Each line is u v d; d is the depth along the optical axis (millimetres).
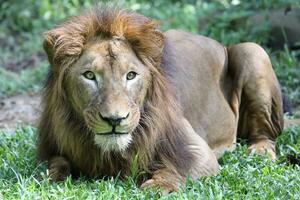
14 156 11750
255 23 20406
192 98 11742
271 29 19969
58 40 10023
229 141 12562
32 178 10430
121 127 9586
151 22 10289
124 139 9734
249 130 12930
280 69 18062
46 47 10266
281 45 19891
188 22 23688
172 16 25422
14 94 19656
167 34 12648
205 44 12820
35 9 28625
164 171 10414
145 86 10039
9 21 28250
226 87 12859
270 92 12773
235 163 11328
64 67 10047
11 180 10383
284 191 9820
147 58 10133
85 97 9805
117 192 9789
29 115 17016
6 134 13430
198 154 10805
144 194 9656
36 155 11297
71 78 9984
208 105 12172
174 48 11875
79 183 10250
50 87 10641
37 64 23094
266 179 10328
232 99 12766
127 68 9789
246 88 12719
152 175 10508
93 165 10484
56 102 10359
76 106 10086
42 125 10945
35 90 19688
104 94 9648
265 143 12680
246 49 12906
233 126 12625
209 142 12172
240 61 12836
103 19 10055
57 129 10484
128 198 9617
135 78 9883
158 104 10305
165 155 10531
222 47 13266
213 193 9797
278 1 20391
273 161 11578
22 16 28062
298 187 10008
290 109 14883
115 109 9484
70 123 10305
